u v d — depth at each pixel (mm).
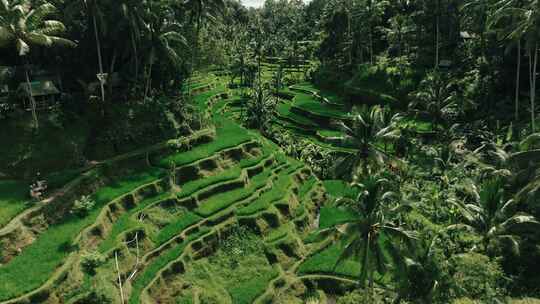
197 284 34812
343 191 53594
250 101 80062
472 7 71125
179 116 54219
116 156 44875
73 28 46594
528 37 44781
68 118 44062
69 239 31594
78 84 49562
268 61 130500
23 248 30641
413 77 74625
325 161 60062
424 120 68062
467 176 47906
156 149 47719
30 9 40844
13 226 30703
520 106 57750
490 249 35500
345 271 37688
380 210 29625
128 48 49438
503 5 51906
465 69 71750
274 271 37031
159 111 51594
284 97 95500
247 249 39781
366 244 28766
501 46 58156
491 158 48094
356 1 88125
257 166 52312
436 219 42938
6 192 34656
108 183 41438
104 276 30141
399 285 30906
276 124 78062
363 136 37906
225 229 40625
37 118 42312
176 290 33906
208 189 44812
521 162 35031
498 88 62562
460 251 36844
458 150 55125
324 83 94500
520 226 35062
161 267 34531
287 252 40219
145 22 48656
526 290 32031
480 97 63469
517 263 34562
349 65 91875
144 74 53812
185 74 62781
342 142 37906
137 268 34000
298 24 141625
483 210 36406
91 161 42875
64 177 37938
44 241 31328
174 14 59219
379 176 40188
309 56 124688
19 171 37875
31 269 28312
